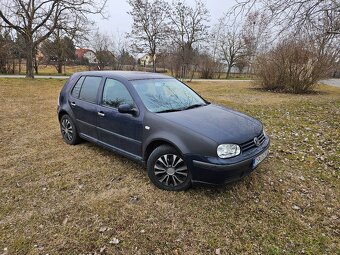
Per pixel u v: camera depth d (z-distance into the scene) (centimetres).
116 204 315
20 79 2003
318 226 285
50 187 353
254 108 961
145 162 367
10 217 288
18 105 939
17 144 517
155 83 419
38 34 2298
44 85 1695
